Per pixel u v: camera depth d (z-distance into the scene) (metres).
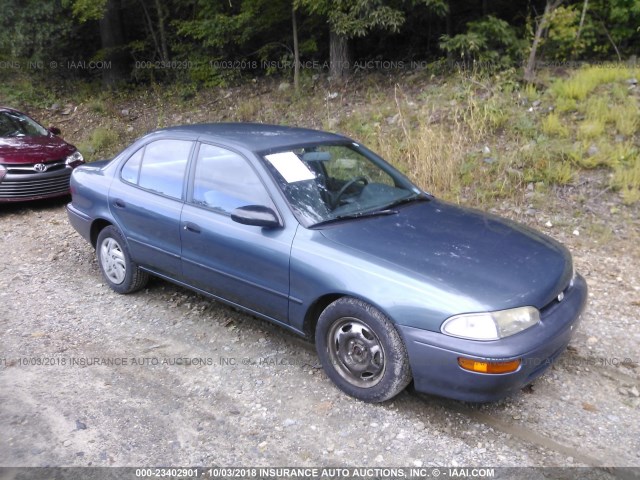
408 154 7.98
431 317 3.26
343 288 3.55
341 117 10.24
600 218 6.66
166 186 4.77
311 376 3.96
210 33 12.77
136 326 4.75
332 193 4.23
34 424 3.45
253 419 3.49
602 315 4.85
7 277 5.89
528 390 3.80
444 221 4.17
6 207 8.77
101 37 15.12
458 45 9.68
